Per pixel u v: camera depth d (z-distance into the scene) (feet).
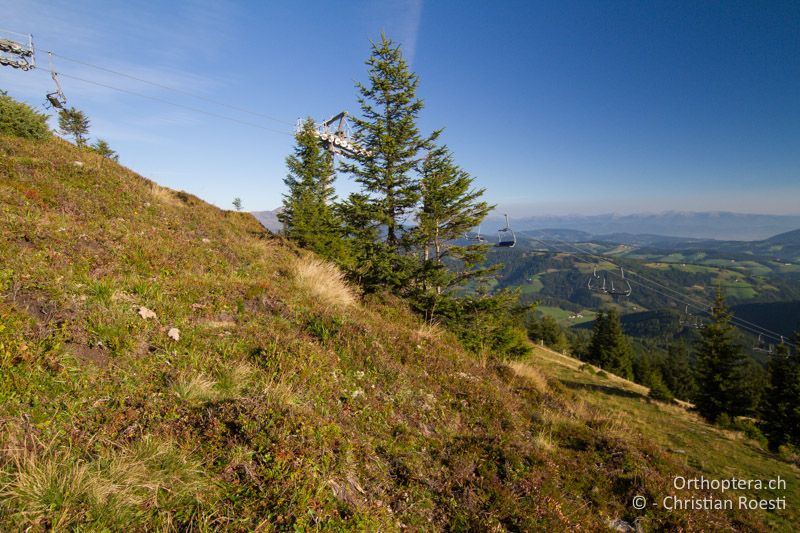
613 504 17.84
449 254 62.03
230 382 15.55
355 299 37.55
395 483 14.67
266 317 23.11
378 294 43.86
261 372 17.31
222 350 17.94
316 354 20.44
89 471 9.87
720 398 105.60
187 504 10.14
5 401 11.02
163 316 18.66
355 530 11.28
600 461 21.27
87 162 42.06
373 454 15.52
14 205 24.76
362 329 26.30
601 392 84.69
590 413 30.94
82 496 9.27
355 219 62.69
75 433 11.12
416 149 64.49
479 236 66.39
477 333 50.34
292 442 12.91
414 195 59.77
